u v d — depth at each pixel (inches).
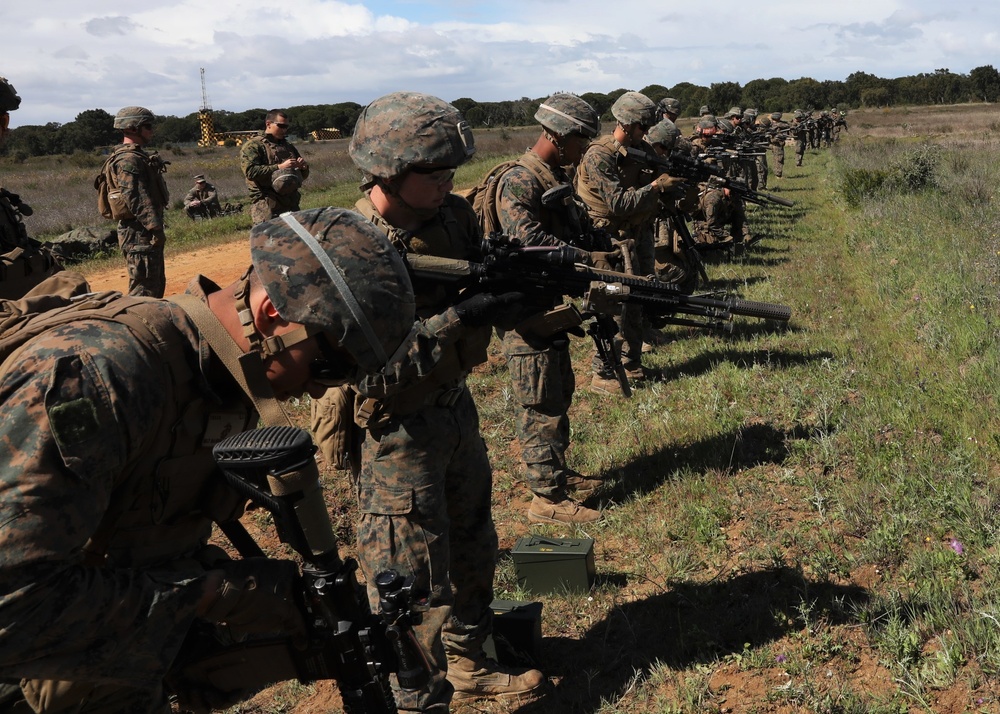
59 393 59.9
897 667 123.3
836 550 156.6
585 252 166.9
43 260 161.9
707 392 247.4
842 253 459.2
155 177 335.9
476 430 122.2
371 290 67.7
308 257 66.6
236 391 72.2
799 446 200.2
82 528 61.1
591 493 197.0
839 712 117.1
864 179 652.1
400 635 79.0
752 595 148.0
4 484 58.4
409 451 111.7
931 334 271.0
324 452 121.0
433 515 113.9
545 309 132.3
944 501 161.6
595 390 266.7
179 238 679.1
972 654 123.0
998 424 189.3
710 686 127.6
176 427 68.6
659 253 342.3
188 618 68.0
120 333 65.2
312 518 70.7
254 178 380.5
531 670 134.1
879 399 219.8
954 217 494.6
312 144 2493.8
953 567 142.8
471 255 122.2
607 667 136.6
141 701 75.4
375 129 111.1
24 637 59.8
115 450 62.4
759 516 173.3
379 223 116.2
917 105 3841.0
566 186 168.2
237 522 79.9
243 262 551.5
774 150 893.2
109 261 586.9
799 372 255.1
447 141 109.4
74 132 3191.4
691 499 183.9
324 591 73.7
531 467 185.8
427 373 105.3
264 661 78.4
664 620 145.9
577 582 155.9
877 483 174.4
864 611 133.7
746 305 144.4
